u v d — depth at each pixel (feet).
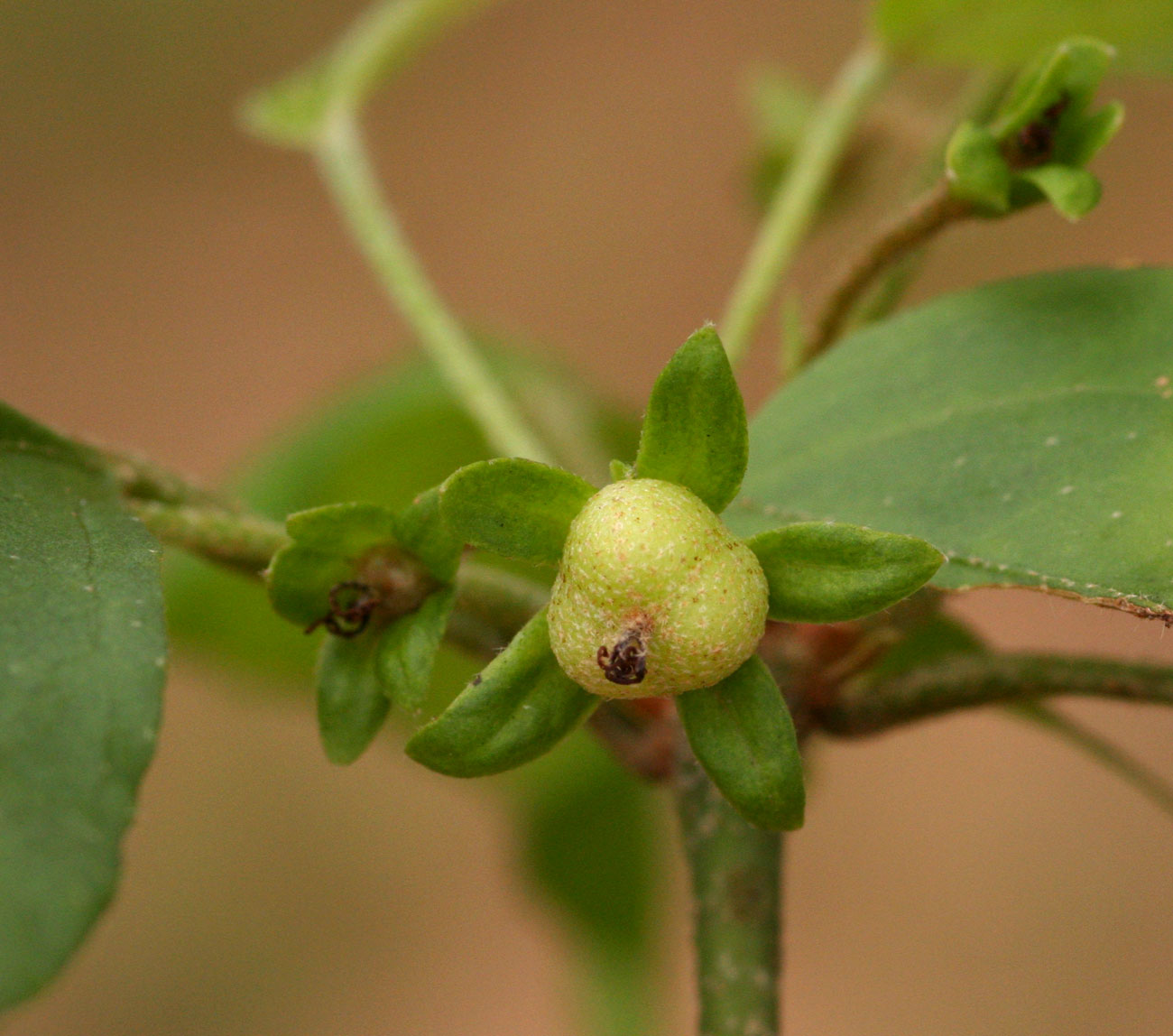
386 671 0.56
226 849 1.74
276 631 0.80
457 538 0.56
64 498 0.58
